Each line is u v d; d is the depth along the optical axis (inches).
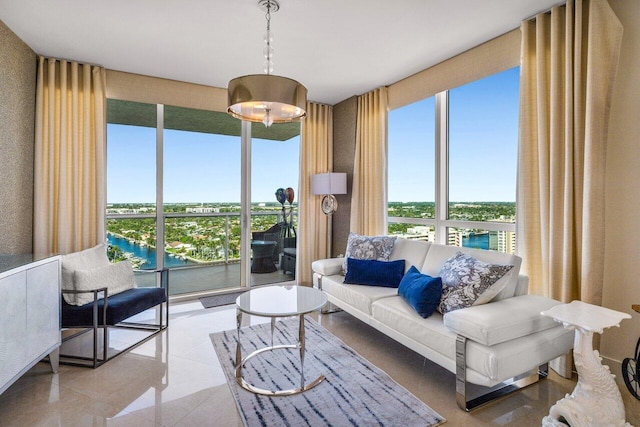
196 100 161.5
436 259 117.8
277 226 193.9
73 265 107.4
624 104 91.2
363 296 115.3
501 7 100.1
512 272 91.4
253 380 90.7
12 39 112.3
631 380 85.4
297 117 98.8
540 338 79.6
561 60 99.3
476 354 75.3
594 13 90.3
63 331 124.0
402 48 126.3
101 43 120.9
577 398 67.2
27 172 123.6
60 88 133.3
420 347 91.1
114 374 93.7
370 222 175.5
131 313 107.2
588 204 90.4
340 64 140.9
